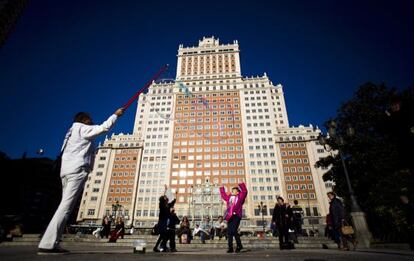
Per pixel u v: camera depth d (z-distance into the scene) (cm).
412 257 428
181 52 9512
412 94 1847
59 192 840
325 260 352
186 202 6612
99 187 7150
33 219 1058
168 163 7338
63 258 294
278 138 7350
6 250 423
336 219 806
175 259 334
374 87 2094
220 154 7312
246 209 6397
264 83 8375
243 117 7825
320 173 6631
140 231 3061
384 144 1833
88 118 439
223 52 9256
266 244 1170
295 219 1185
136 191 7044
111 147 7744
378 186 1585
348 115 2144
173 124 8044
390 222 1395
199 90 8594
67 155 379
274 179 6769
